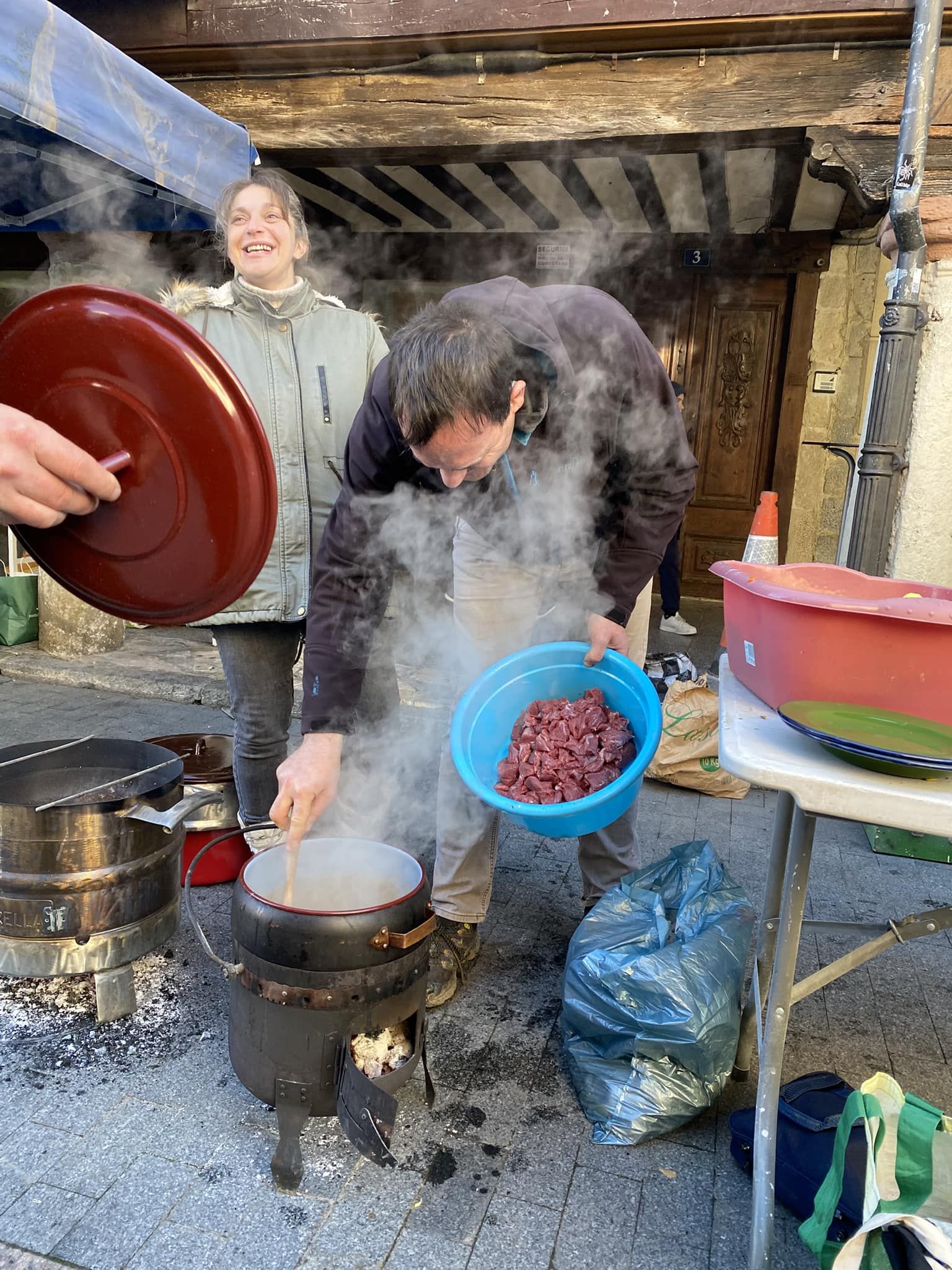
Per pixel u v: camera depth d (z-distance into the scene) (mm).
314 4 3600
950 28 2959
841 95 3299
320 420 2225
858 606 1187
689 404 6566
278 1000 1479
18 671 4555
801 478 6312
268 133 3951
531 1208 1514
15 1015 1974
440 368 1313
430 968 2039
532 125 3656
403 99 3770
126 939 1914
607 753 1761
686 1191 1562
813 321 6094
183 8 3729
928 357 3002
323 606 1795
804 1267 1426
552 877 2713
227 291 2223
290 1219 1471
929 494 3061
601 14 3318
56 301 870
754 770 1106
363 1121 1443
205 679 4398
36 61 2348
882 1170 1173
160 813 1839
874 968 2275
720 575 1554
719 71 3408
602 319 1728
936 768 1045
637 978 1685
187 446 879
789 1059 1910
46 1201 1482
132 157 2703
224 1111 1708
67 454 654
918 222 2854
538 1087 1806
